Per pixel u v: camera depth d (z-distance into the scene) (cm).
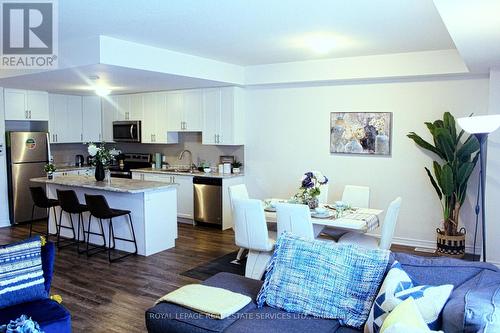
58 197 539
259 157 680
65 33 410
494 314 167
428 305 198
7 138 682
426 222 554
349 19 362
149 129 763
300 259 267
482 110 514
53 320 254
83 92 757
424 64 513
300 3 316
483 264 233
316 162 628
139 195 519
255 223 408
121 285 420
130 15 348
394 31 405
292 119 643
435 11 337
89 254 527
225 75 605
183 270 466
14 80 571
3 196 680
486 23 268
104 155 575
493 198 474
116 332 321
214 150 734
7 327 198
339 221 402
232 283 291
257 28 393
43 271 293
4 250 279
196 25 379
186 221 711
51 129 763
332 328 234
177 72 516
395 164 568
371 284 243
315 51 511
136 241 529
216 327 230
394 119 564
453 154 493
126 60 449
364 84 580
